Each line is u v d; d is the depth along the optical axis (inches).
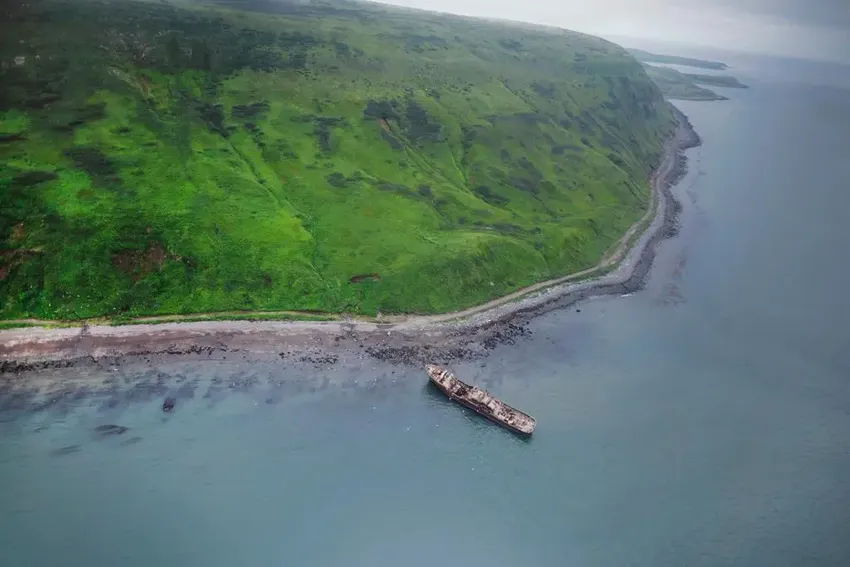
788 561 3051.2
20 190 4717.0
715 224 7253.9
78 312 4274.1
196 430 3496.6
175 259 4687.5
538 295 5305.1
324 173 5974.4
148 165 5369.1
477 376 4215.1
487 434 3671.3
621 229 6678.2
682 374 4443.9
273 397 3809.1
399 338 4522.6
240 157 5876.0
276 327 4446.4
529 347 4608.8
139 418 3543.3
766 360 4714.6
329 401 3823.8
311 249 5098.4
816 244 6934.1
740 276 6043.3
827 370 4653.1
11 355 3902.6
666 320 5167.3
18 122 5364.2
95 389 3725.4
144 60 6397.6
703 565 2997.0
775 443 3843.5
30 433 3371.1
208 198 5251.0
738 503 3368.6
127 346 4097.0
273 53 7194.9
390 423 3690.9
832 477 3607.3
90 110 5708.7
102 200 4884.4
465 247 5378.9
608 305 5324.8
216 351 4156.0
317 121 6540.4
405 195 5989.2
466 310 4960.6
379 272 5022.1
